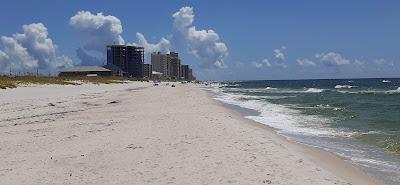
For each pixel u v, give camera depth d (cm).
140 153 1188
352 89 8756
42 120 2105
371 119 2433
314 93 6875
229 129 1667
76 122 2009
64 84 7412
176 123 1912
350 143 1545
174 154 1165
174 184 863
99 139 1459
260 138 1434
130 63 19188
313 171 960
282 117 2617
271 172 942
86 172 980
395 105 3700
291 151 1222
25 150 1266
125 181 895
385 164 1166
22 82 6209
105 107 3017
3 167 1039
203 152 1181
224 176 913
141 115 2372
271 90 9181
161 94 5216
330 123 2248
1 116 2258
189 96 4756
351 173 1045
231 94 6769
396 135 1697
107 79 11856
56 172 983
